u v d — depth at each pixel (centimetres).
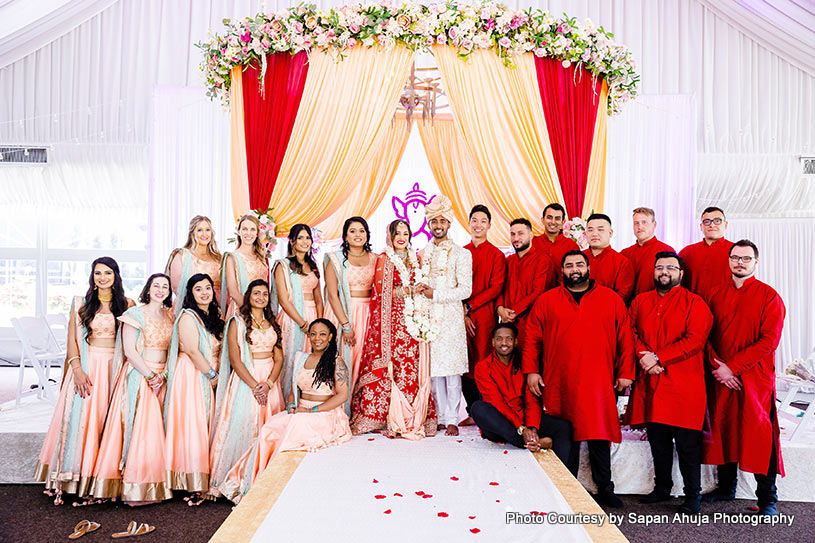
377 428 380
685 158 636
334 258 393
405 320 376
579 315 348
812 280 707
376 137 413
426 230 716
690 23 720
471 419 412
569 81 425
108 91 725
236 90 427
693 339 339
